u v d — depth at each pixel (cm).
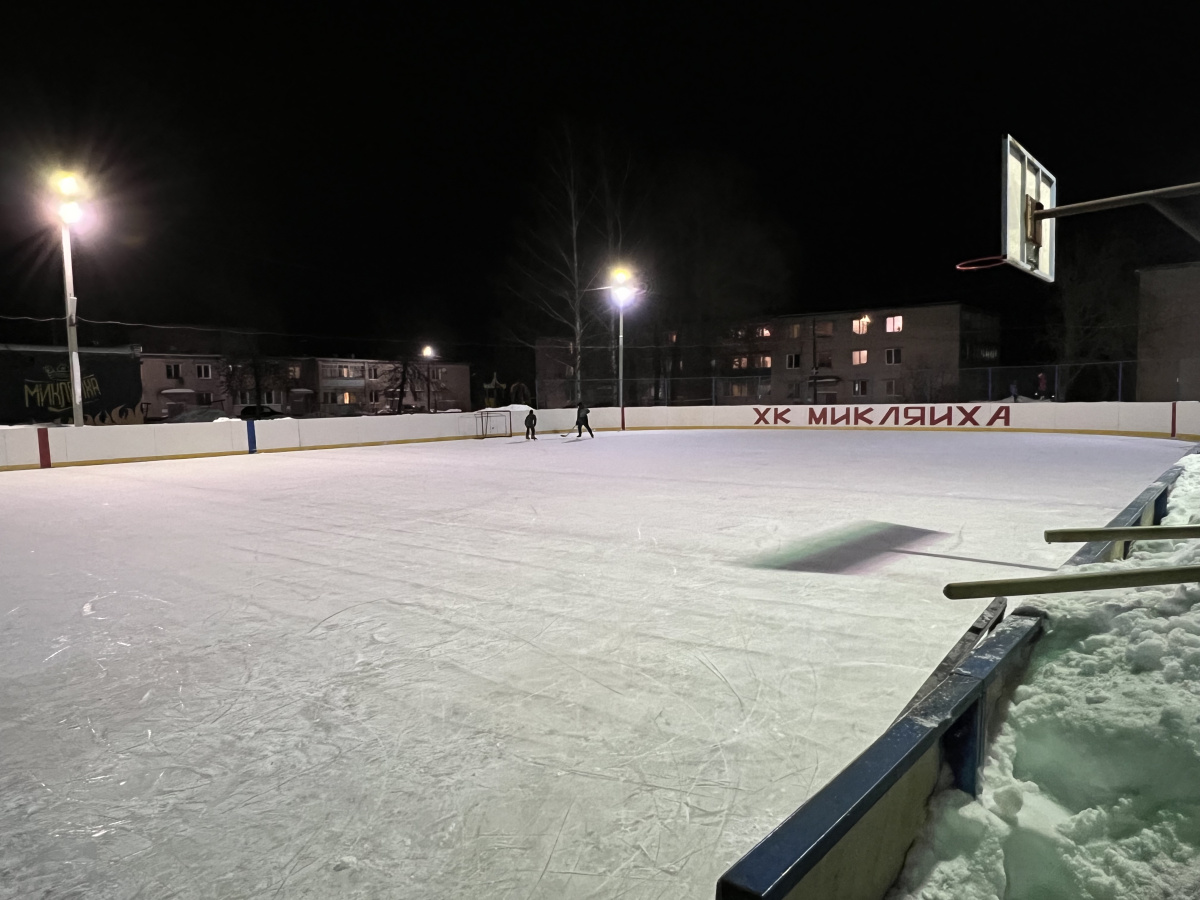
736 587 490
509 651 375
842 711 296
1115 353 3105
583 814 228
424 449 1842
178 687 337
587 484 1070
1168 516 523
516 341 3447
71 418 2339
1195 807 178
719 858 205
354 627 420
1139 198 641
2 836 224
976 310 3994
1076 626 260
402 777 252
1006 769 202
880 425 2317
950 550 592
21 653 387
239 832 223
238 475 1269
